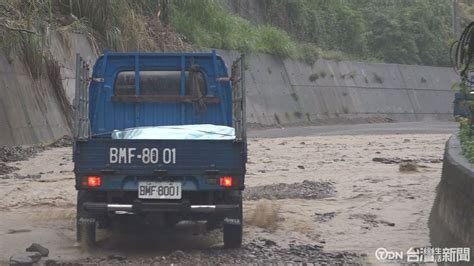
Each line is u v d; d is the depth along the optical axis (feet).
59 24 91.30
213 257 25.70
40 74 80.02
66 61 88.58
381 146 78.33
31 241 28.86
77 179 25.04
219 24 138.82
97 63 30.63
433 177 48.62
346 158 64.13
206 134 27.48
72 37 90.17
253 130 127.24
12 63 73.51
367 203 38.75
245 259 25.40
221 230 31.50
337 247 28.04
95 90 30.60
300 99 153.17
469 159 25.75
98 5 95.86
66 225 32.48
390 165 57.52
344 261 25.31
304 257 25.95
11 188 43.65
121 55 30.66
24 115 72.79
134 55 30.71
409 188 43.62
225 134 27.66
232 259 25.36
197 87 30.81
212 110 30.89
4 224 32.60
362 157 64.95
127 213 25.82
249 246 27.71
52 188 43.88
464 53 33.12
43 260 25.29
